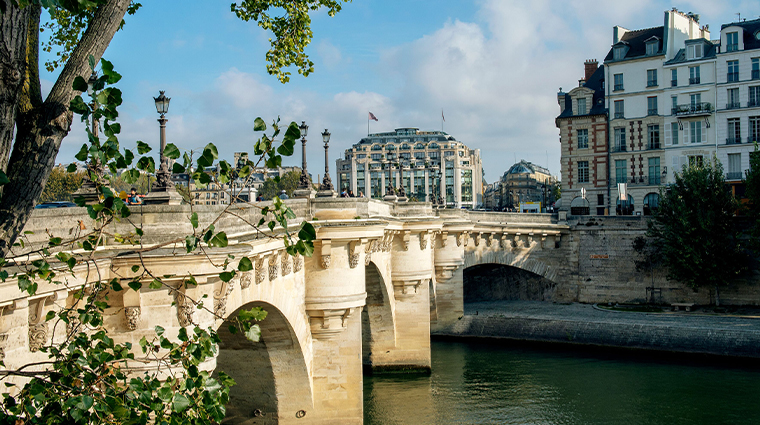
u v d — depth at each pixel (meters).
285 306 26.58
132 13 16.98
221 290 18.03
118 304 15.55
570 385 43.34
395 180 190.50
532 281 68.06
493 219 64.25
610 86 81.12
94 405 9.41
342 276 29.84
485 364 49.25
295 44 23.88
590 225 65.31
